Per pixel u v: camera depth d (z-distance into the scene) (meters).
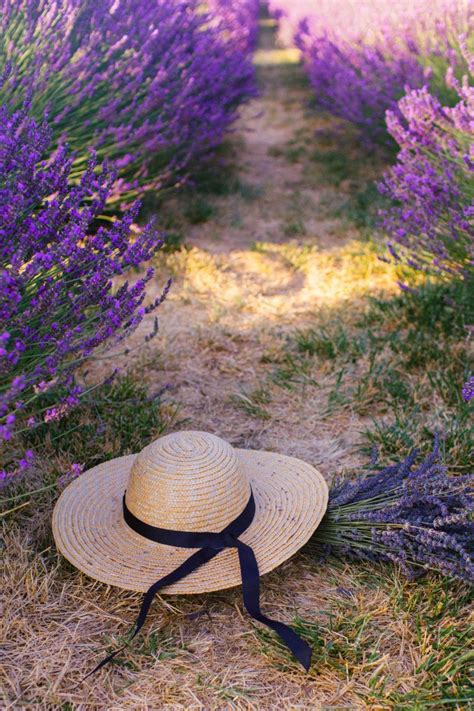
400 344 3.74
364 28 6.84
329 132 8.36
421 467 2.38
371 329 4.01
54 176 2.45
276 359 3.74
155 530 2.07
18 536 2.34
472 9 5.00
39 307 2.17
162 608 2.12
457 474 2.77
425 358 3.62
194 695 1.85
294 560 2.34
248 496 2.17
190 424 3.19
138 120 5.39
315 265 4.93
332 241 5.42
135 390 3.30
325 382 3.54
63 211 2.37
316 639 1.99
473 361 3.58
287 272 4.85
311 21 10.05
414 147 3.99
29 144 2.47
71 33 5.12
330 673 1.92
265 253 5.18
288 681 1.90
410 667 1.94
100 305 2.37
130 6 5.56
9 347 2.33
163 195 6.08
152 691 1.86
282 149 8.04
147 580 2.00
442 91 5.31
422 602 2.14
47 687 1.86
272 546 2.10
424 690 1.85
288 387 3.47
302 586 2.23
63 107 4.68
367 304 4.34
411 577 2.18
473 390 2.52
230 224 5.73
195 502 2.04
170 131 5.34
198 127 5.88
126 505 2.16
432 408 3.26
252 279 4.74
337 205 6.18
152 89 5.01
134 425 3.00
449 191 3.65
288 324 4.14
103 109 4.74
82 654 1.96
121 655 1.96
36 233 2.25
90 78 5.01
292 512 2.23
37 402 2.98
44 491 2.58
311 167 7.33
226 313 4.20
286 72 12.43
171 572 2.01
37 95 4.28
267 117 9.61
